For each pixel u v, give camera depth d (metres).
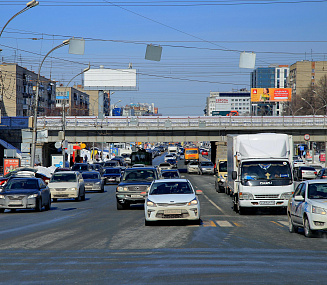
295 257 17.62
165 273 14.40
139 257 17.58
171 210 28.97
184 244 21.11
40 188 42.47
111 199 58.50
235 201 39.81
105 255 18.16
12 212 41.78
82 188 57.03
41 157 125.50
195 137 126.88
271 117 124.06
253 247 20.25
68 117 124.69
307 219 23.67
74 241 22.34
